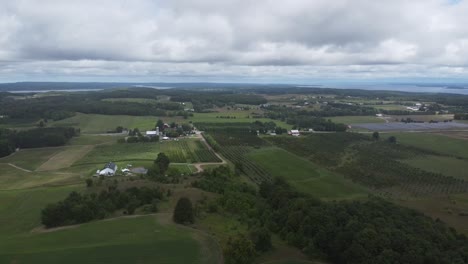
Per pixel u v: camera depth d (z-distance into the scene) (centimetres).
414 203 15400
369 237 9150
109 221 11275
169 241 9638
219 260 8806
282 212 11825
